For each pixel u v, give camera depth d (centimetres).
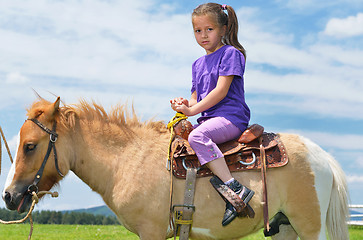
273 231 334
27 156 306
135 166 311
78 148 323
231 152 315
